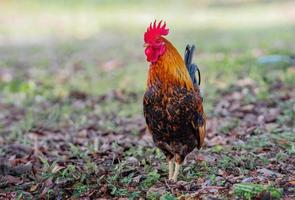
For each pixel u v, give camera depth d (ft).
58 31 76.84
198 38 63.93
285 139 25.66
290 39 57.06
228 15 86.58
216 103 35.27
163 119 19.85
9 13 91.45
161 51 19.62
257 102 34.27
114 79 44.57
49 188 20.94
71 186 21.22
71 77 46.34
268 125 28.86
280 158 22.91
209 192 19.57
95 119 33.96
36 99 39.68
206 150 25.16
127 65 50.42
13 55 58.59
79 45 64.69
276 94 35.70
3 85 44.37
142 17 87.92
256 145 25.18
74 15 90.27
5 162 24.17
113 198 20.03
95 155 24.98
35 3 99.50
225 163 22.36
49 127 32.55
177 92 19.60
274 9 89.35
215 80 40.81
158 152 24.64
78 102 38.22
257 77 40.04
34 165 24.30
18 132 31.40
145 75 44.98
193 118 19.90
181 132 20.07
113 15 90.17
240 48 53.52
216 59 48.47
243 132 28.07
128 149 25.99
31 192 21.26
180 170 22.13
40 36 72.79
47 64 52.80
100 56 56.39
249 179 20.44
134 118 33.58
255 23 75.36
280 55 46.62
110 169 22.45
